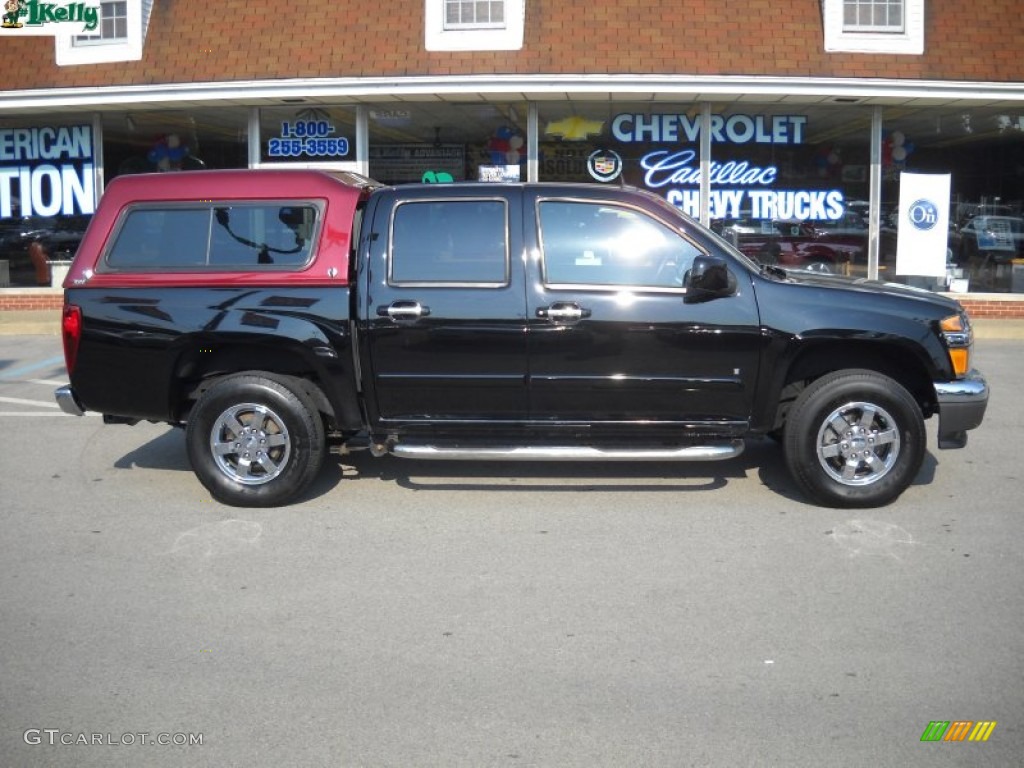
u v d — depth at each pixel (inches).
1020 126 573.0
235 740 146.3
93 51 566.3
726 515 247.8
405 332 248.4
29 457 309.3
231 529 240.4
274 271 251.0
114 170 606.5
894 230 575.8
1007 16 540.1
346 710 154.7
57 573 212.4
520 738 146.0
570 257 248.7
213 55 551.5
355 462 299.1
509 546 227.0
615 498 262.4
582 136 571.2
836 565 214.1
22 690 161.6
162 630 183.9
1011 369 451.5
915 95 526.0
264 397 251.0
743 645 175.9
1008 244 577.6
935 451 310.2
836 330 243.8
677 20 532.1
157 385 255.0
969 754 141.8
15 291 609.9
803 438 247.8
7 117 607.5
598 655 172.6
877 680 163.0
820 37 531.5
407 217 251.4
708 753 141.9
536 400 250.5
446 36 534.6
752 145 568.7
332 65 537.0
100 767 139.9
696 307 245.6
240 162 601.9
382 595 199.5
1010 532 234.7
